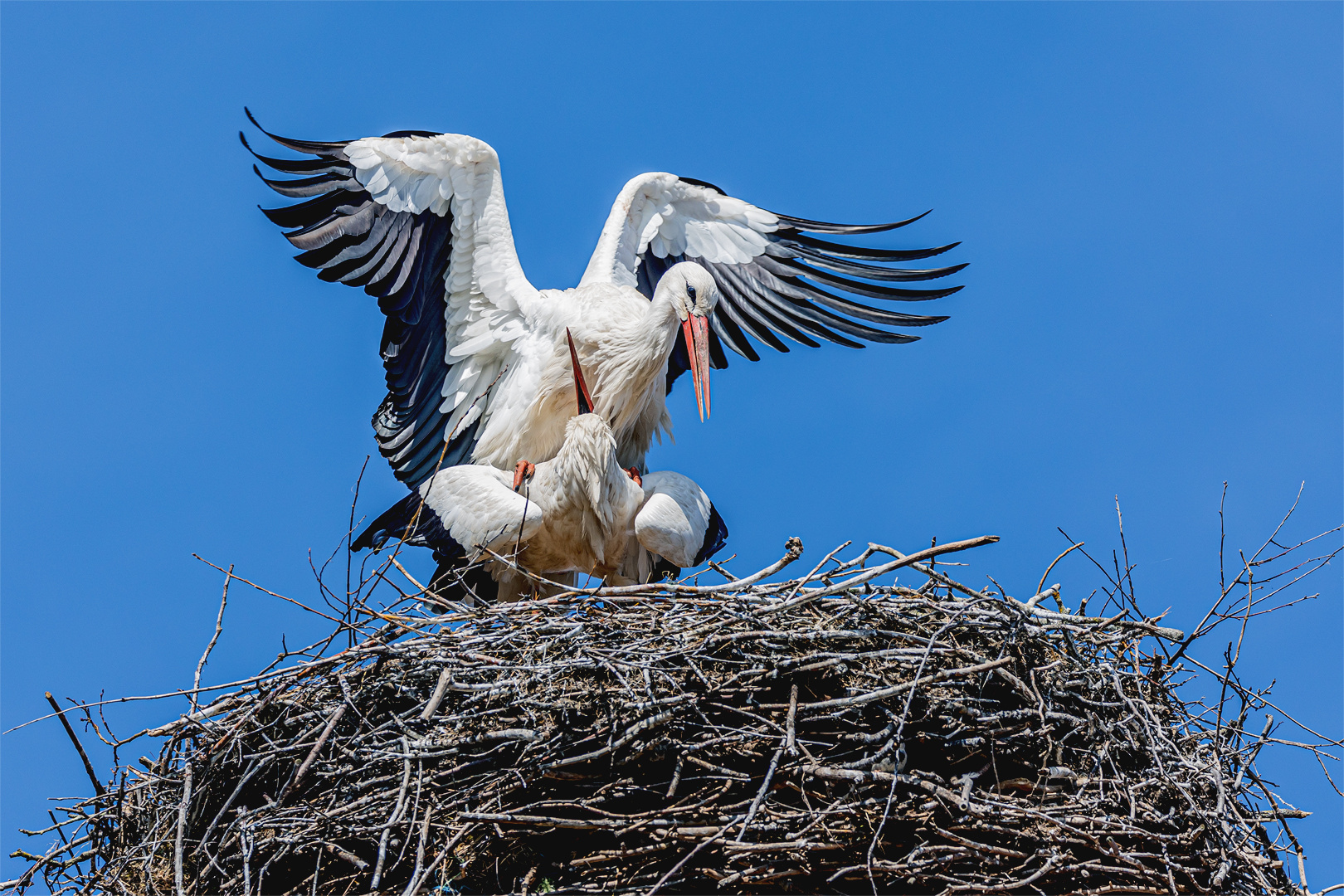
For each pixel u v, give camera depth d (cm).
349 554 1173
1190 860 1125
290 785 1084
